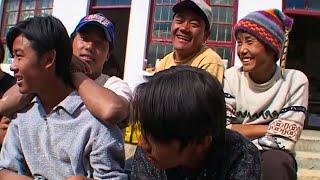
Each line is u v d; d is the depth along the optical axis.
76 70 2.19
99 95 1.94
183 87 1.36
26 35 1.90
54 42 1.91
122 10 9.17
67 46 1.97
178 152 1.42
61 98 2.02
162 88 1.36
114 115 1.89
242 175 1.52
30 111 2.08
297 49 12.62
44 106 2.06
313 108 9.64
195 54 3.00
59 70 1.97
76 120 1.98
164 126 1.35
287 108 2.55
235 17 7.95
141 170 1.69
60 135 1.97
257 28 2.50
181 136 1.37
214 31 7.99
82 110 2.00
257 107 2.59
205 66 2.85
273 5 7.64
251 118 2.62
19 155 2.12
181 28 2.96
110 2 9.11
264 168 2.25
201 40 3.00
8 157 2.12
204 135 1.41
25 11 10.25
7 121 2.50
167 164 1.49
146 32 8.14
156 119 1.35
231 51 7.90
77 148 1.95
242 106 2.66
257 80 2.62
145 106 1.36
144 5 8.17
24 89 1.97
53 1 9.70
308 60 12.57
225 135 1.54
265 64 2.54
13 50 1.95
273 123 2.50
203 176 1.59
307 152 5.75
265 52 2.52
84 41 2.64
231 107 2.65
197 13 2.95
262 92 2.60
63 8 8.98
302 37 12.57
